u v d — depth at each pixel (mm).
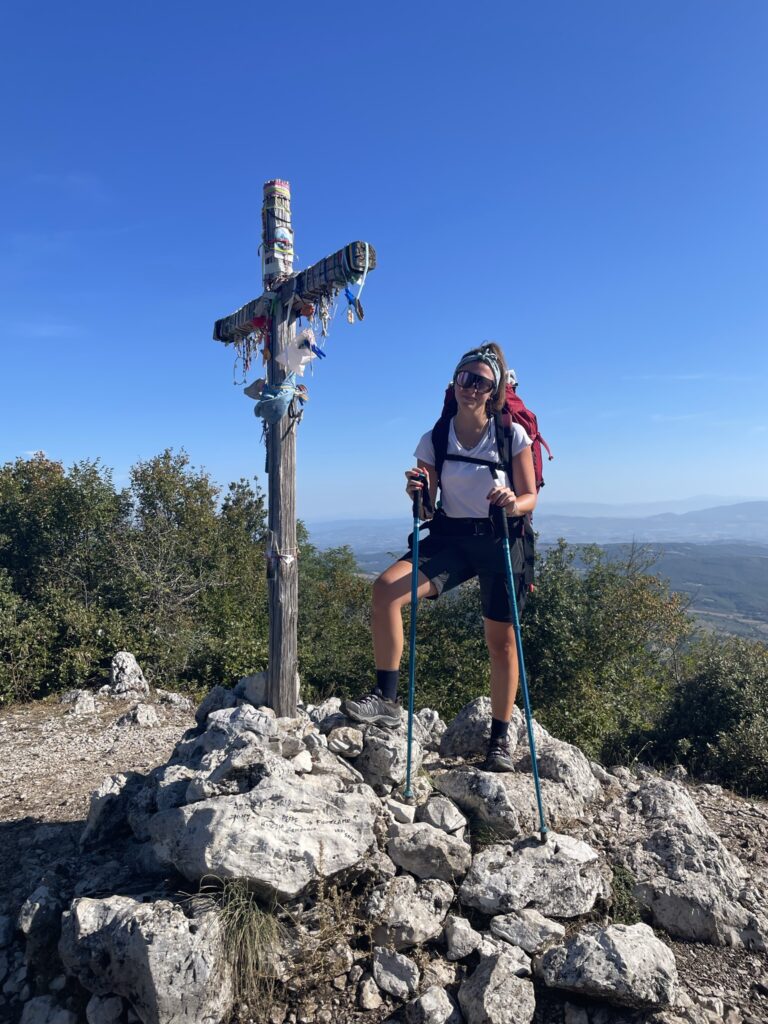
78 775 6527
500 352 3834
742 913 3604
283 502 4176
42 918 3445
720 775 6695
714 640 17281
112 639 11961
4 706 10352
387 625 3891
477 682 14641
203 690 12281
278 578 4176
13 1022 3133
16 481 14867
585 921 3490
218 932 3043
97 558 14109
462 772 3982
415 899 3375
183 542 15234
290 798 3344
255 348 4844
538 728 4723
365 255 3787
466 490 3871
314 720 4297
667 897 3607
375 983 3121
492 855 3586
